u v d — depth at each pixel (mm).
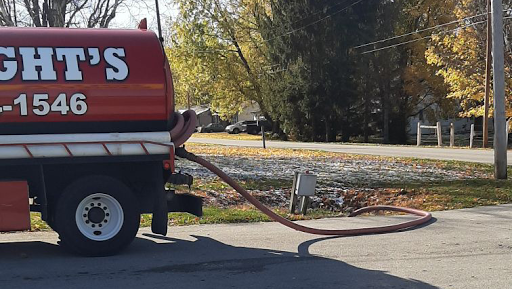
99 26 22844
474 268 7637
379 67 48500
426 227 10797
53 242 9203
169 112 8320
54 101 7766
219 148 34969
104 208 8164
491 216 12172
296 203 12781
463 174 19531
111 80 8008
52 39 7914
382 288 6676
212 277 7105
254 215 11805
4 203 7691
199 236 9867
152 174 8500
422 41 48250
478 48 35969
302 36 49969
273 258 8172
